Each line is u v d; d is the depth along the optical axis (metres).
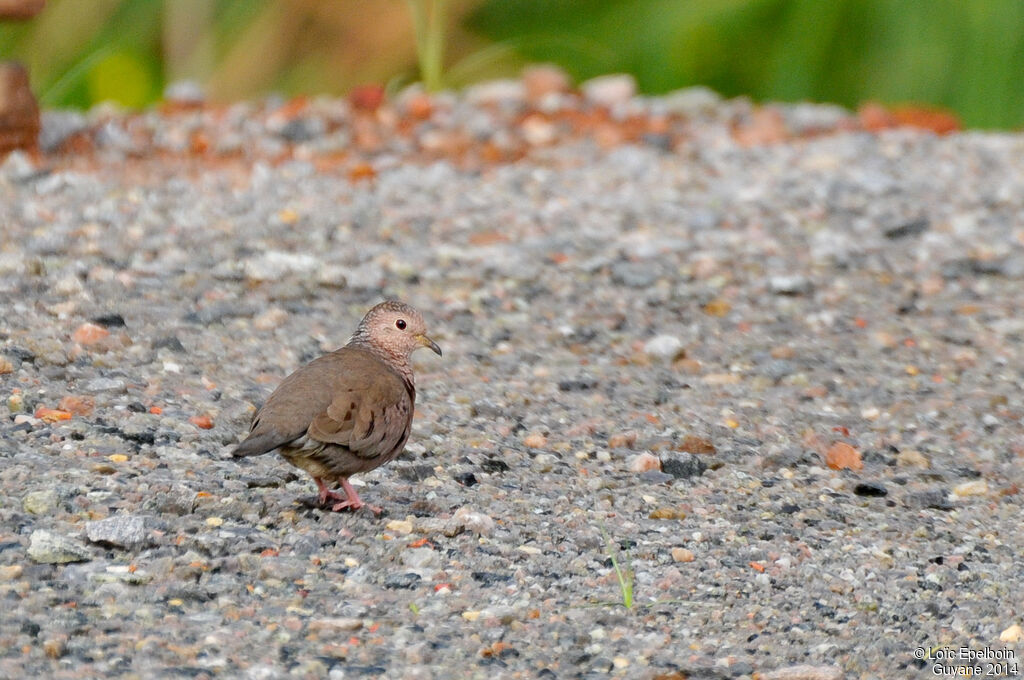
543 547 9.27
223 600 8.07
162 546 8.58
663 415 12.02
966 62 24.62
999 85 24.44
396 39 23.88
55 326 12.27
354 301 13.92
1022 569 9.49
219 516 9.12
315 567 8.63
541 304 14.41
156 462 9.78
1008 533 10.14
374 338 10.08
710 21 25.19
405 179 17.91
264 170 17.70
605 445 11.27
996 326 14.38
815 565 9.34
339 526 9.24
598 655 7.91
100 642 7.46
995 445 11.79
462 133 19.75
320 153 18.69
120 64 22.80
